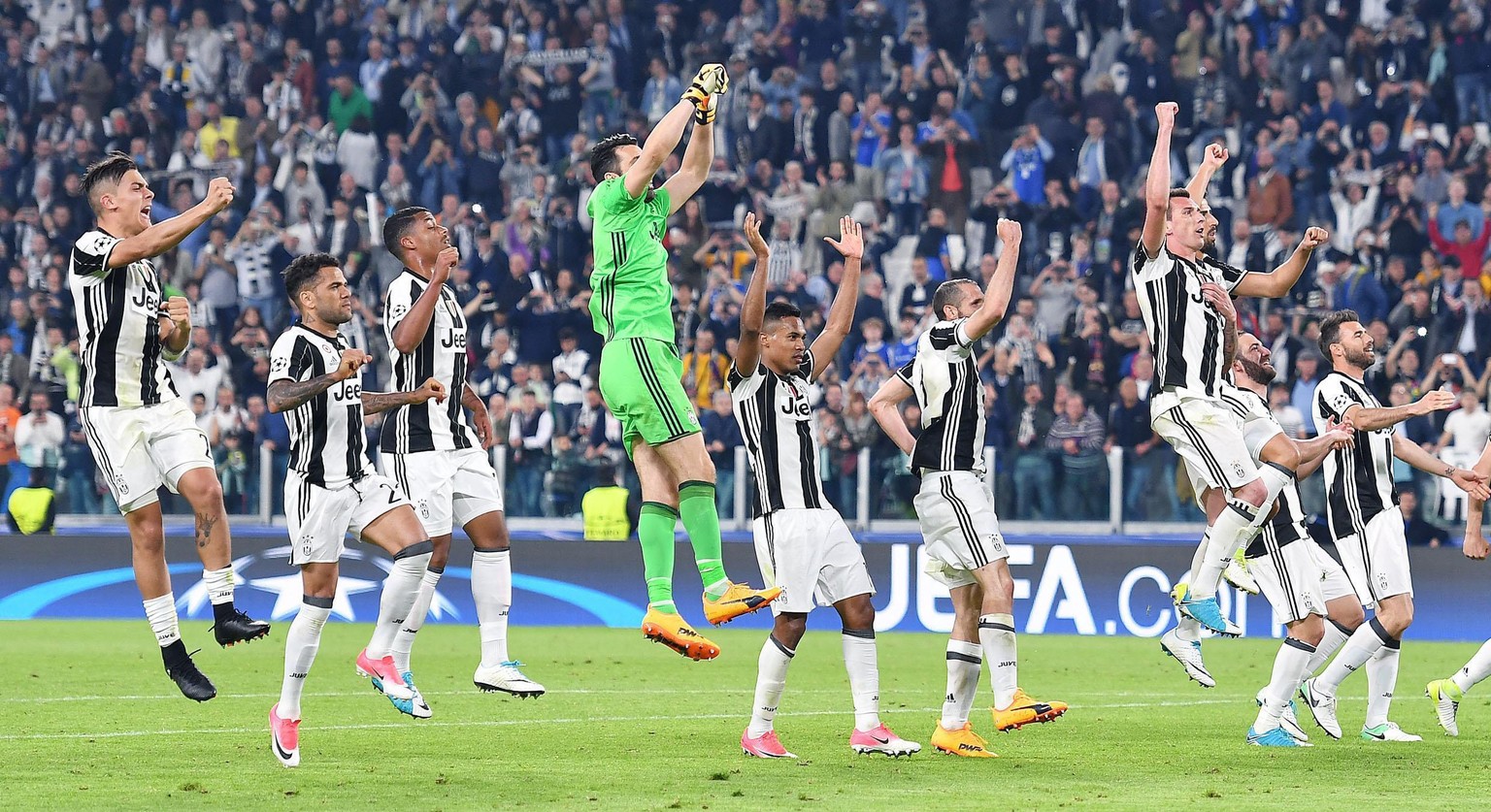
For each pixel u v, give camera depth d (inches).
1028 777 474.0
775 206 1380.4
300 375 505.7
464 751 532.1
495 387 1263.5
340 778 466.3
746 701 692.7
